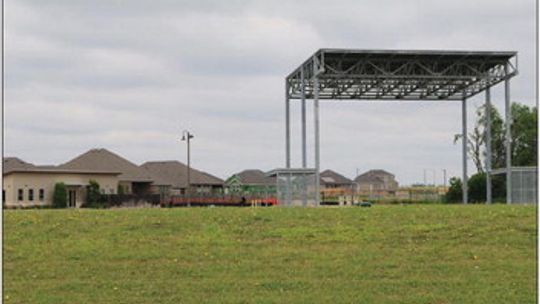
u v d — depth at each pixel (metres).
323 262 18.98
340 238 21.81
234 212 25.67
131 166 88.62
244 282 16.86
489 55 48.25
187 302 15.13
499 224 23.19
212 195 68.69
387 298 15.33
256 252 20.19
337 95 54.09
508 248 20.62
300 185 46.56
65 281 17.22
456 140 61.91
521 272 17.83
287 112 52.84
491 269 18.19
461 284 16.59
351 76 47.91
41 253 20.14
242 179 116.62
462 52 47.53
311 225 23.44
